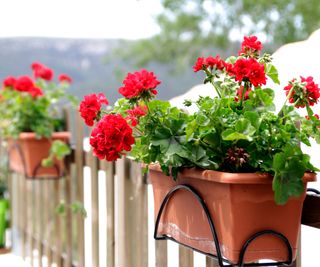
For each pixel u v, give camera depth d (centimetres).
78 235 404
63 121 437
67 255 431
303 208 201
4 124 450
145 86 194
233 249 181
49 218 471
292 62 279
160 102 196
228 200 180
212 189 186
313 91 186
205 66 198
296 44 298
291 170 173
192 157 187
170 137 191
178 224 208
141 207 303
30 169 424
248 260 183
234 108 193
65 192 430
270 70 198
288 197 175
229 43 1234
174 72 1260
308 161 175
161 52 1264
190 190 194
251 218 180
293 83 188
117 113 212
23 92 423
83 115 214
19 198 559
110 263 343
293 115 186
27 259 549
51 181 469
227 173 178
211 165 185
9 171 539
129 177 320
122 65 1244
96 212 371
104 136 194
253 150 181
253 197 179
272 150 182
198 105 195
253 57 201
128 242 321
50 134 420
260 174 177
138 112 197
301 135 184
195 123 182
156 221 218
